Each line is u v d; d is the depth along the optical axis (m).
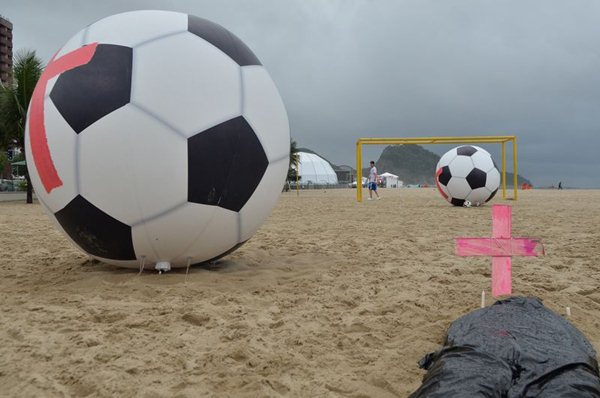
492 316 2.42
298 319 3.03
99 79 3.42
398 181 71.06
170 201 3.49
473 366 1.89
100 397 2.03
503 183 18.64
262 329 2.85
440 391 1.75
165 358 2.41
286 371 2.32
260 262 4.90
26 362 2.32
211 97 3.51
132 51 3.48
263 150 3.78
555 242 6.28
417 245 6.07
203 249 3.87
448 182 13.61
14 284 3.87
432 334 2.78
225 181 3.59
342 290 3.77
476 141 17.70
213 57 3.61
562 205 14.54
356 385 2.19
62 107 3.45
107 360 2.36
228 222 3.77
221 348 2.54
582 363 1.95
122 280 3.87
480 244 3.28
